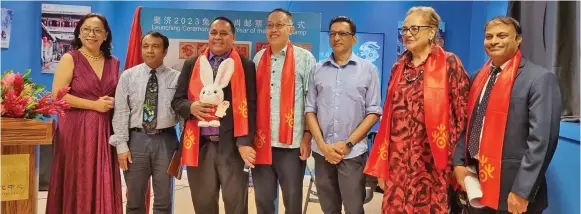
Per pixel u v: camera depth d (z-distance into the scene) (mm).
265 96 2740
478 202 2104
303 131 2820
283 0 5461
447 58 2291
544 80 1955
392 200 2375
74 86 2648
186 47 3207
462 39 5480
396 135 2361
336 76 2693
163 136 2730
